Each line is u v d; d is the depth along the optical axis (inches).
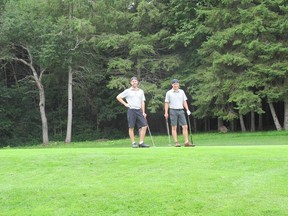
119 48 1349.7
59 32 1176.8
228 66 1130.7
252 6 1127.0
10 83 1476.4
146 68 1320.1
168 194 253.1
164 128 1492.4
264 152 349.7
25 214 240.1
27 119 1416.1
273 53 1054.4
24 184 289.0
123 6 1294.3
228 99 1127.0
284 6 1048.8
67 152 372.8
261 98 1133.7
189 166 311.1
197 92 1181.7
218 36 1099.9
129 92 451.5
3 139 1348.4
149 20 1298.0
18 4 1240.2
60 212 239.5
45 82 1359.5
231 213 227.1
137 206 240.7
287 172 290.4
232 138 999.6
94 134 1460.4
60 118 1470.2
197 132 1374.3
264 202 238.2
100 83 1457.9
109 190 264.5
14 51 1320.1
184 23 1208.8
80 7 1219.2
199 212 230.2
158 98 1232.2
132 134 452.8
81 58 1285.7
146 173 299.1
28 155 365.1
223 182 272.4
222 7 1155.9
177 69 1312.7
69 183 285.9
